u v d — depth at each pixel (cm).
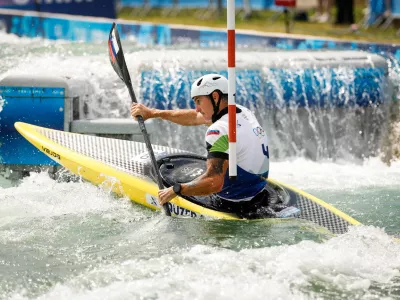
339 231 1842
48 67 2920
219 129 1789
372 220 2058
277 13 5884
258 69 2891
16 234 1838
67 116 2481
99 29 4731
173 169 2089
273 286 1481
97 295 1448
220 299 1427
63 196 2158
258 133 1864
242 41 4403
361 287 1498
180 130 2819
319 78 2922
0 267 1612
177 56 2909
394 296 1462
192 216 1905
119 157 2177
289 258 1620
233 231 1800
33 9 5331
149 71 2809
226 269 1562
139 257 1653
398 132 3016
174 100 2808
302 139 2947
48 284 1522
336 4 5562
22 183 2384
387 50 3900
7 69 3103
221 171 1783
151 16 6531
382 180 2570
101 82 2811
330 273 1554
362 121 2978
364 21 5597
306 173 2684
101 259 1652
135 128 2502
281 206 1936
